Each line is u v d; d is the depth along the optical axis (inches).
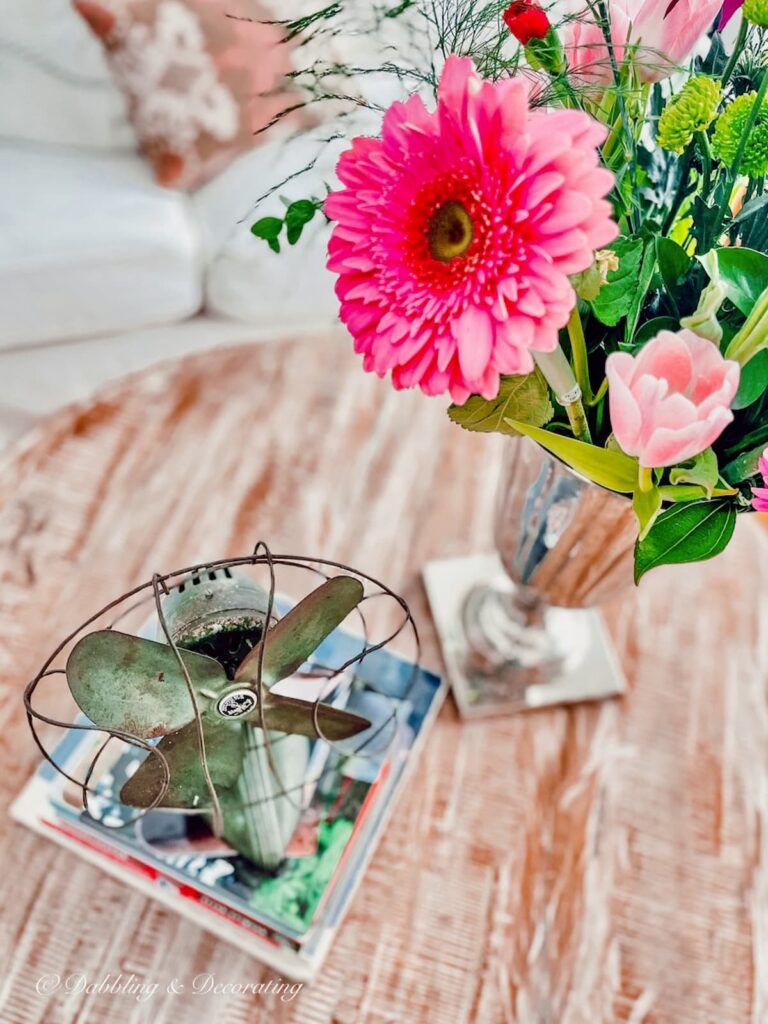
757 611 29.1
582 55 16.2
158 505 28.5
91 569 27.3
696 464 15.8
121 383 30.7
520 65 16.0
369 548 28.8
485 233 13.4
